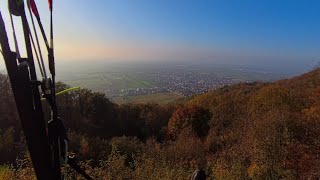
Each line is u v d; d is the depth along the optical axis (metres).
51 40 1.03
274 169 13.54
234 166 12.83
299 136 19.98
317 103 31.98
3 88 23.78
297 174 14.83
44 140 1.01
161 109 57.12
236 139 26.06
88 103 47.97
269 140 17.47
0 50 0.94
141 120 54.66
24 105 0.97
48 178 1.02
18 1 0.94
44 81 1.01
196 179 1.44
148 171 11.02
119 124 52.19
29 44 0.98
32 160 1.01
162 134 50.56
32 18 0.98
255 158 15.49
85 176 1.19
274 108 31.86
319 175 14.43
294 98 35.22
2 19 0.94
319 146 17.64
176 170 11.38
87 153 19.02
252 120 29.62
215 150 26.00
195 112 46.41
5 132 22.31
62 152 1.07
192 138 37.25
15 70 0.96
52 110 1.05
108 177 9.98
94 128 47.22
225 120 40.31
